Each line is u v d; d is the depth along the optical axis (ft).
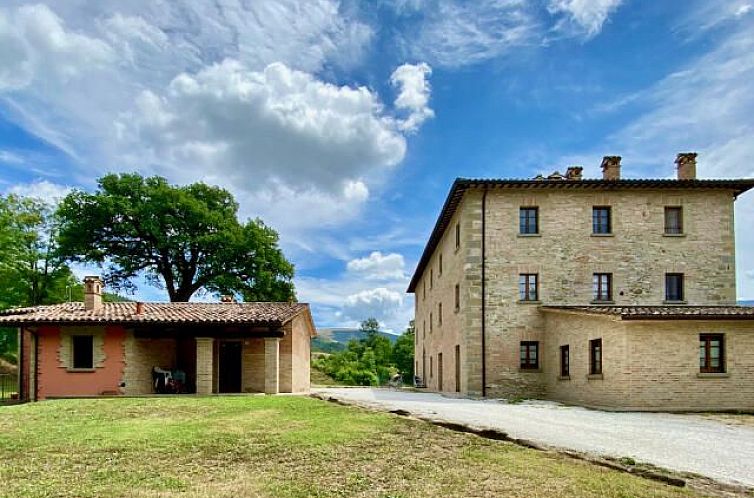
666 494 20.25
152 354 72.13
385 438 31.68
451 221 84.74
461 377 74.95
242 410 45.47
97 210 120.67
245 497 19.88
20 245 115.96
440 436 32.45
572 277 70.79
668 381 53.36
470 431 34.27
